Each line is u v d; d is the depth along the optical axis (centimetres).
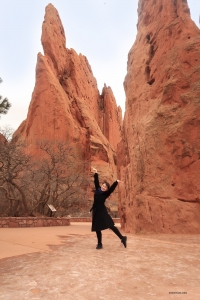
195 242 727
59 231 1103
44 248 614
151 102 1325
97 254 525
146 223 1031
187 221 957
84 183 3045
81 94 7212
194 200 989
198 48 1182
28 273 379
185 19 1343
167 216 991
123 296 289
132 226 1098
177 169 1054
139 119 1345
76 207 3119
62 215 2630
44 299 278
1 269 405
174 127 1104
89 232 1084
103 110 8906
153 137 1151
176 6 1488
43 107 5488
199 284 333
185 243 704
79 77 7338
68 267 412
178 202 996
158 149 1119
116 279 351
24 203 1850
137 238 800
